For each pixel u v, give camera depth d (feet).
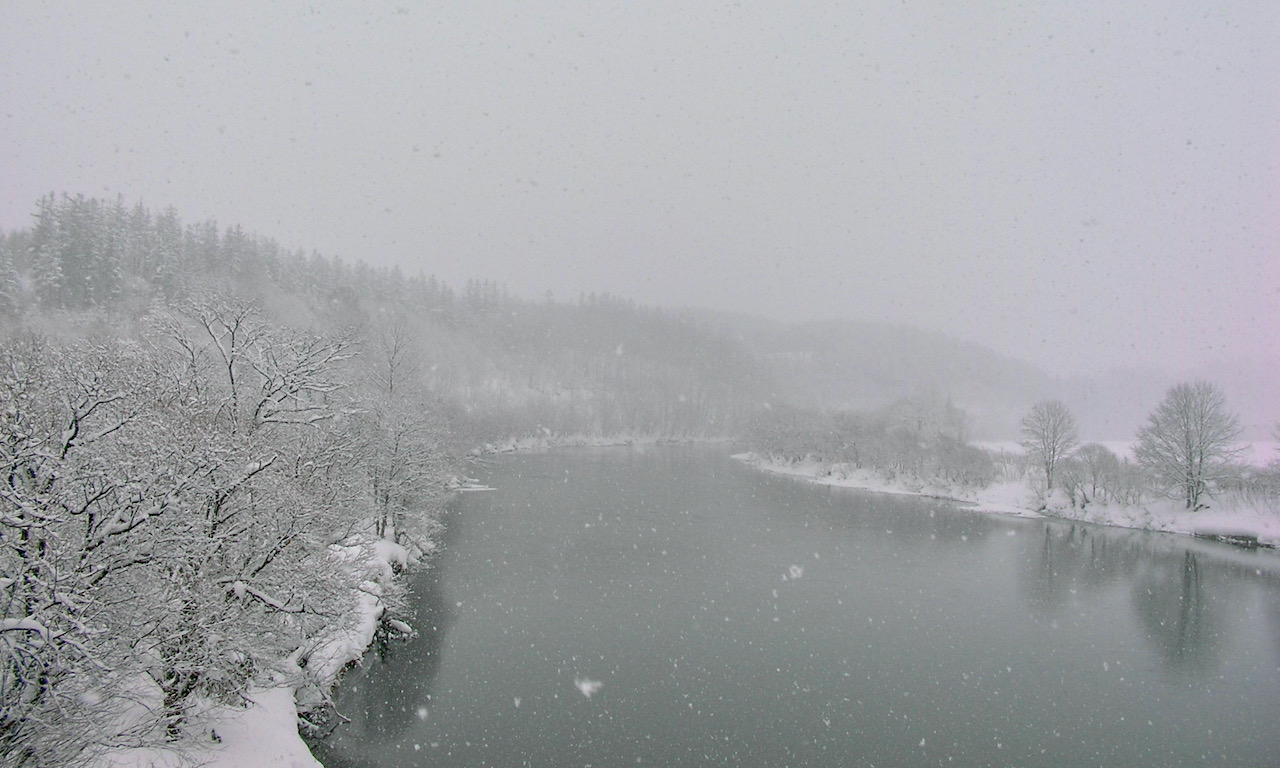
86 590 36.06
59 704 32.53
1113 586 120.98
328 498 63.21
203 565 47.96
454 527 153.58
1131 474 184.85
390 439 114.32
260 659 51.08
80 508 36.52
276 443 63.82
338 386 69.51
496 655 82.43
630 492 214.90
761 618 98.73
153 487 38.99
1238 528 159.53
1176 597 114.83
